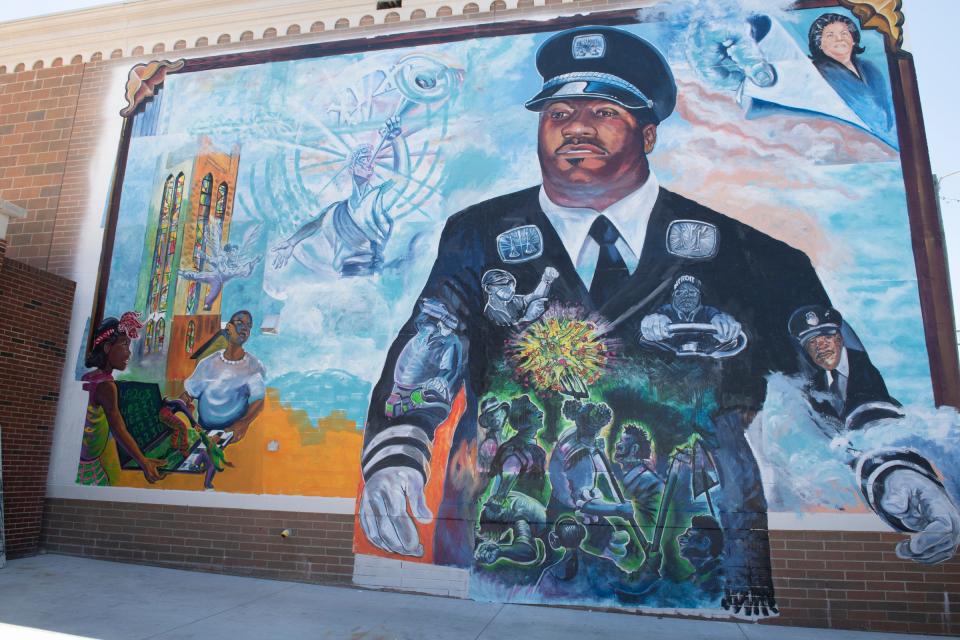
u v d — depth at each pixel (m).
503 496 8.39
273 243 9.92
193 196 10.39
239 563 9.04
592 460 8.26
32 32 11.76
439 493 8.60
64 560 9.39
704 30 9.34
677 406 8.20
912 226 8.21
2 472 9.28
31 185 11.09
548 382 8.58
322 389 9.26
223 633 6.61
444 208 9.49
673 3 9.52
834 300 8.16
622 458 8.19
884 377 7.86
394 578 8.52
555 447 8.38
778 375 8.07
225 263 10.02
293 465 9.12
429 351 9.04
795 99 8.86
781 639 6.99
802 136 8.72
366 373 9.17
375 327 9.30
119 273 10.38
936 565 7.36
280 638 6.54
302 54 10.57
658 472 8.08
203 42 11.02
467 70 9.92
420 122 9.88
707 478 7.96
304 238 9.84
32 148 11.26
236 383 9.56
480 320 8.98
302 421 9.22
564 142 9.34
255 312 9.73
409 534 8.59
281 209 10.03
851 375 7.93
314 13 10.68
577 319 8.70
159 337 9.99
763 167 8.72
